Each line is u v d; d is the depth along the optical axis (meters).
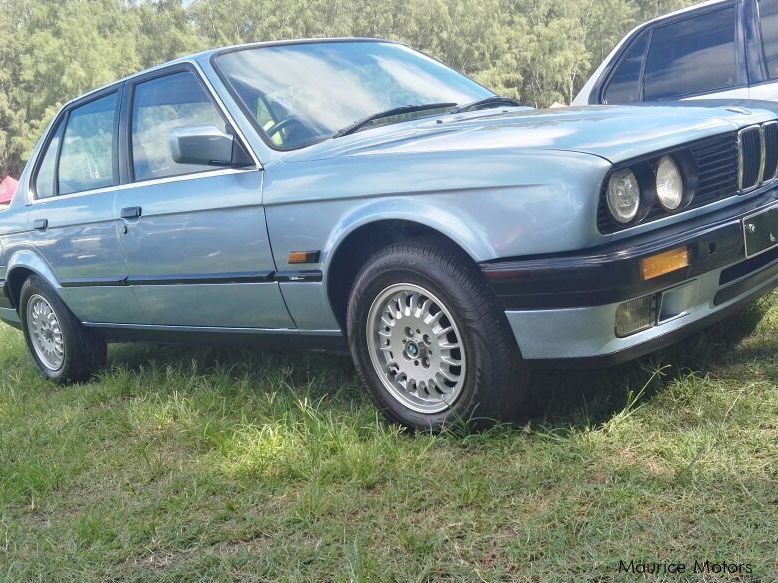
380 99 4.24
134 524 2.96
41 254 5.29
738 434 2.90
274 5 111.56
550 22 118.88
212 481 3.24
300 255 3.66
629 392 3.20
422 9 111.38
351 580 2.33
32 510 3.29
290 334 3.97
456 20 111.19
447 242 3.23
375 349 3.53
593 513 2.52
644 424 3.10
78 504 3.30
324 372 4.32
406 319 3.41
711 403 3.18
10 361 6.44
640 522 2.43
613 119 3.34
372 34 113.06
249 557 2.60
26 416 4.68
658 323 3.07
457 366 3.32
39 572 2.71
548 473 2.84
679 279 3.03
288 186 3.69
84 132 5.13
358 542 2.59
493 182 3.03
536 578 2.26
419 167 3.26
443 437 3.29
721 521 2.36
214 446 3.65
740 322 4.02
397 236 3.53
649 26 6.29
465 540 2.51
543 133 3.21
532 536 2.44
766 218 3.38
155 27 110.81
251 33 113.31
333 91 4.18
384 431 3.39
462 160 3.15
